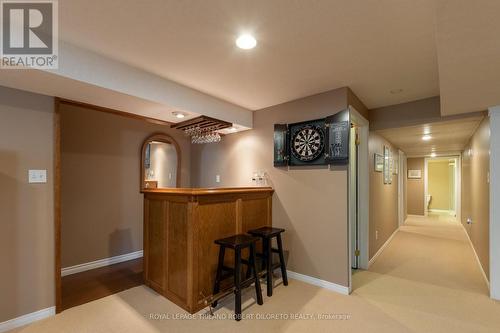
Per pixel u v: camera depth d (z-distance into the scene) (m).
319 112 2.90
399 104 3.34
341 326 2.08
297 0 1.41
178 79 2.54
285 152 3.15
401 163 6.62
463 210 5.95
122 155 3.82
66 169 3.25
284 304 2.44
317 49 1.96
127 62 2.18
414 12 1.50
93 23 1.64
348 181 2.68
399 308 2.37
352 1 1.41
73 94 2.23
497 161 2.58
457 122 3.09
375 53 2.01
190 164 4.75
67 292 2.71
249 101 3.20
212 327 2.06
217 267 2.56
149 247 2.88
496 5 1.10
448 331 2.01
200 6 1.47
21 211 2.12
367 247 3.42
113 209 3.70
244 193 2.90
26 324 2.10
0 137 2.04
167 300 2.53
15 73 1.81
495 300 2.53
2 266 2.03
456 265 3.56
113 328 2.05
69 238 3.26
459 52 1.52
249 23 1.63
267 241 2.70
